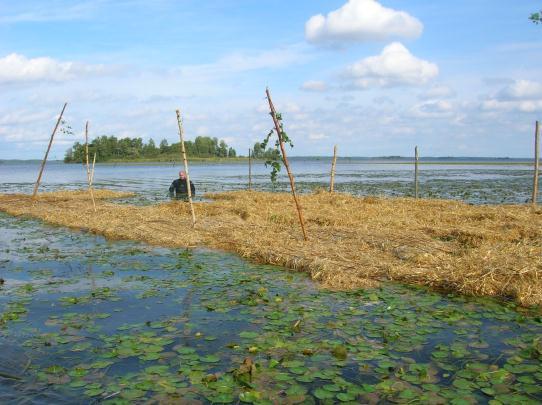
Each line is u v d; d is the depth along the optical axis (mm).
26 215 19609
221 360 5863
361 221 15156
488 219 15219
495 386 5191
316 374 5461
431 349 6168
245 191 28672
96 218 16922
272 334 6652
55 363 5793
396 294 8508
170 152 154750
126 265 10773
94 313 7578
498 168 94250
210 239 13289
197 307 7844
